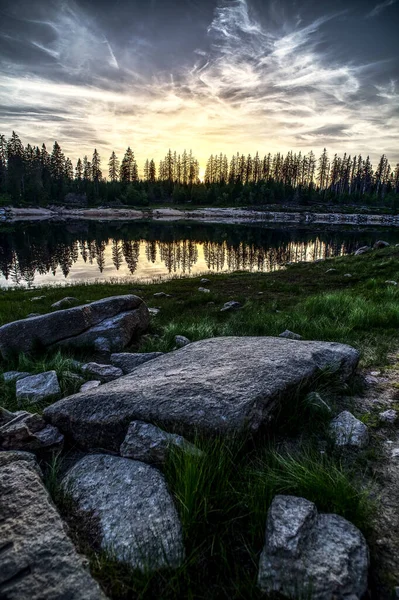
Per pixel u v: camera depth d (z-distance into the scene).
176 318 9.90
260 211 106.62
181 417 2.98
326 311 8.99
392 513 2.38
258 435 3.09
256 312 10.12
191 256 32.16
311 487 2.47
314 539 2.03
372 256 20.69
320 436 3.29
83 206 106.06
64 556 1.92
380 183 131.38
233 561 2.07
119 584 1.90
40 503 2.30
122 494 2.48
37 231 52.66
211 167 148.00
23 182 97.69
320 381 4.06
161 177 145.00
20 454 2.86
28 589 1.74
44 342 6.15
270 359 4.04
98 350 6.26
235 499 2.46
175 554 2.04
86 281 20.58
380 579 1.94
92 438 3.17
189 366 4.16
